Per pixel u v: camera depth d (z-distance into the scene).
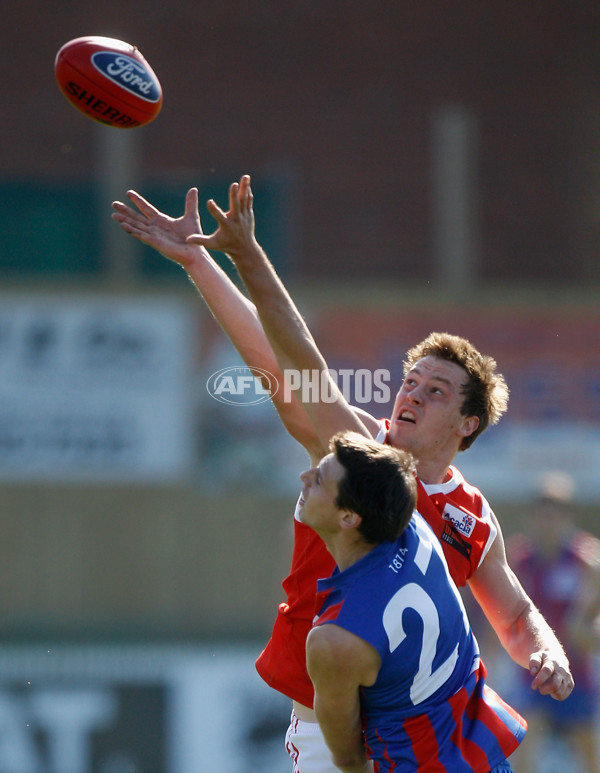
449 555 12.77
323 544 12.84
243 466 44.72
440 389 12.83
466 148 59.94
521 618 13.35
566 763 30.14
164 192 58.66
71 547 44.00
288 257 63.66
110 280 55.47
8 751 32.28
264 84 66.44
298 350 12.05
